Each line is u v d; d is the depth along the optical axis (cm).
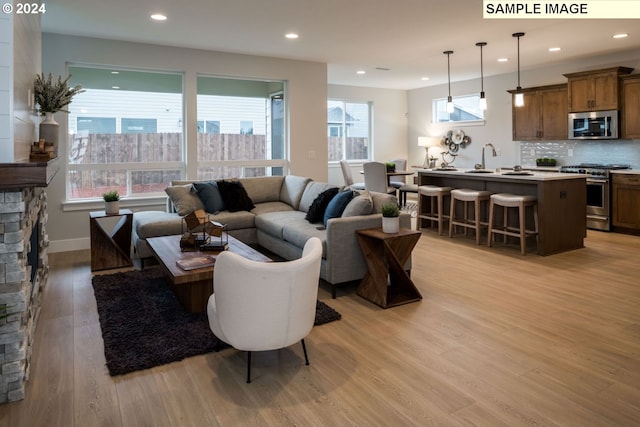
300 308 232
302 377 239
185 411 209
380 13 457
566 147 746
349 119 1023
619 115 639
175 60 594
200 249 354
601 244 559
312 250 242
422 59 694
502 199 523
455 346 276
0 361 215
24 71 273
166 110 605
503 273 434
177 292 359
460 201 640
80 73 552
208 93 635
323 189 498
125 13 450
